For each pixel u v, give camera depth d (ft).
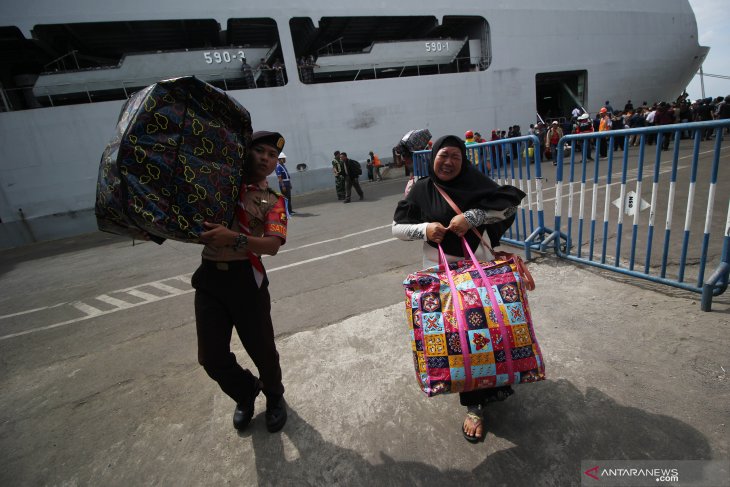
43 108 36.94
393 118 51.08
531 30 57.06
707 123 8.12
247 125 5.71
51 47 43.32
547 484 5.26
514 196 6.00
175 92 4.83
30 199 37.63
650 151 40.22
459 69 59.16
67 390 9.32
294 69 45.44
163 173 4.70
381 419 6.88
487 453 5.89
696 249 12.31
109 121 39.27
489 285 5.39
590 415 6.27
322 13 46.16
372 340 9.49
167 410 7.97
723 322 8.04
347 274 14.74
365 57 49.34
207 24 47.65
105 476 6.46
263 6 43.65
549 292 10.54
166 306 14.21
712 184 8.32
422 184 6.56
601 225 16.84
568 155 44.42
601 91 64.34
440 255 5.98
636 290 9.95
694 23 70.44
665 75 69.82
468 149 16.63
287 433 6.86
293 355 9.28
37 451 7.29
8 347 12.53
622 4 62.90
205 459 6.54
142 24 44.78
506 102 57.36
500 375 5.09
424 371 5.35
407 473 5.75
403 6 49.70
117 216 4.63
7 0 35.73
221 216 5.25
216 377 6.49
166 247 25.41
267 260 18.25
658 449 5.51
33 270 24.64
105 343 11.73
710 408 6.03
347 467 6.00
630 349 7.68
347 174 34.24
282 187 30.78
